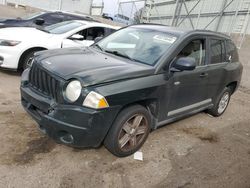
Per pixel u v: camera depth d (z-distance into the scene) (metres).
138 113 3.68
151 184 3.33
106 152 3.79
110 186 3.16
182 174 3.63
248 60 11.82
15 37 6.20
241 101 8.12
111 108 3.27
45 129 3.32
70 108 3.14
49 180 3.10
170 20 24.03
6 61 6.06
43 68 3.49
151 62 3.98
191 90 4.56
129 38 4.68
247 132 5.53
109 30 7.84
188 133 4.92
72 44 6.86
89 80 3.20
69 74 3.26
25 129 4.01
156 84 3.75
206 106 5.37
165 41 4.30
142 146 4.12
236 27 14.46
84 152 3.70
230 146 4.72
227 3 15.91
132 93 3.45
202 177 3.64
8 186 2.90
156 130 4.77
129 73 3.53
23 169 3.19
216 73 5.12
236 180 3.72
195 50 4.60
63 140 3.31
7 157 3.34
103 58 3.99
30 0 30.83
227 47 5.67
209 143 4.68
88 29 7.48
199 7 19.25
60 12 10.80
